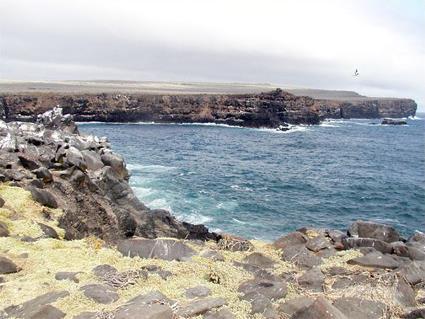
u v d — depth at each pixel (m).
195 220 28.55
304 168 57.25
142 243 12.02
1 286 9.41
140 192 34.22
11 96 116.69
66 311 8.21
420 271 10.25
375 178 52.09
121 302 8.62
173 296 8.98
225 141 85.75
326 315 7.78
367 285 9.53
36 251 11.54
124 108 126.75
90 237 15.11
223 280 9.95
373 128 150.12
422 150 89.25
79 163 20.48
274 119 126.44
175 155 61.50
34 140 21.78
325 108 189.50
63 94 125.50
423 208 37.22
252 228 28.02
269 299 8.77
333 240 13.41
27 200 15.21
